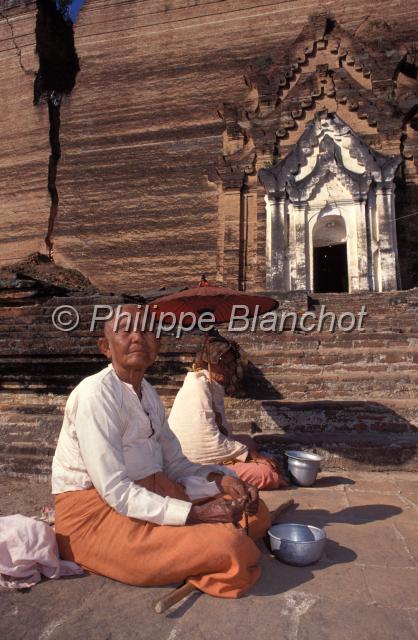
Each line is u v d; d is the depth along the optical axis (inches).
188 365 244.2
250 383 278.1
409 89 725.9
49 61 927.7
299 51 751.7
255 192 730.8
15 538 93.9
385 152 683.4
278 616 82.6
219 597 88.6
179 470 111.0
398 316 385.1
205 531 88.8
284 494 159.2
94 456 90.7
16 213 891.4
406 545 115.8
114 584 93.7
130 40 896.3
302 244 650.2
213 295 139.0
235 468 158.9
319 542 102.7
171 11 882.8
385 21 782.5
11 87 924.6
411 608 85.6
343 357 296.2
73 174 882.1
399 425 212.4
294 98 730.2
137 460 99.7
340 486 170.1
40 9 924.0
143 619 81.7
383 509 144.2
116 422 94.7
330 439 197.2
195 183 818.8
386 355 292.0
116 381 98.6
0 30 938.7
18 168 901.2
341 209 649.6
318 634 77.3
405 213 677.3
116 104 882.8
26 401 247.9
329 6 812.0
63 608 85.1
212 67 847.7
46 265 845.8
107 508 94.9
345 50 730.2
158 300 143.6
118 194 853.8
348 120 707.4
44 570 96.0
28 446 189.9
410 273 663.1
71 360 243.4
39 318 257.0
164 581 91.1
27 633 78.2
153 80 871.7
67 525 97.0
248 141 765.3
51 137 892.6
